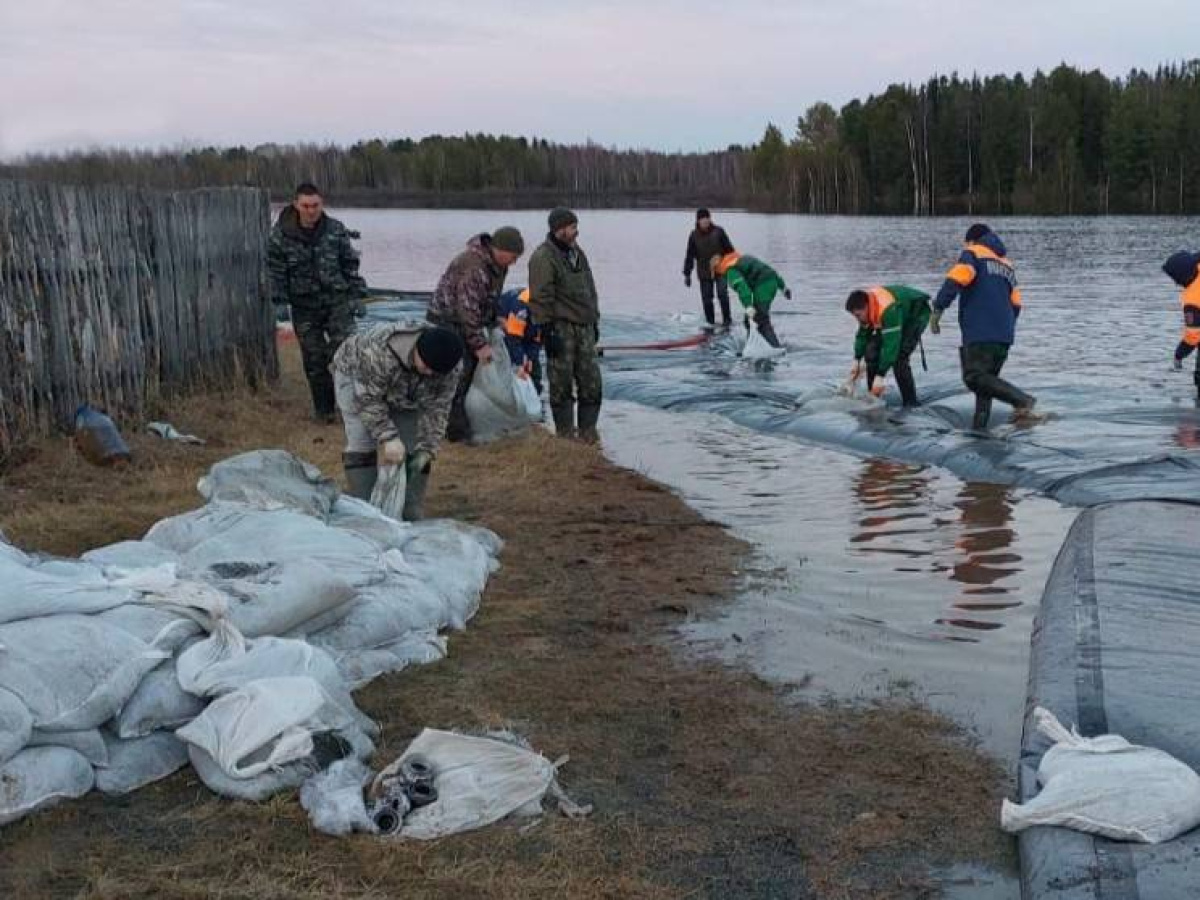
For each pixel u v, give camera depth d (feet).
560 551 23.26
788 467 31.65
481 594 20.29
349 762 13.69
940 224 198.39
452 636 18.53
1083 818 12.03
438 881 11.83
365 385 21.30
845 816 13.41
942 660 18.10
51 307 28.43
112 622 14.44
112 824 12.80
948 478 30.07
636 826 13.09
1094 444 31.40
